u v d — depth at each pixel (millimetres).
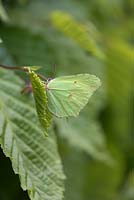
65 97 586
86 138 775
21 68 614
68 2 885
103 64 848
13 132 653
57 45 802
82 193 855
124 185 1040
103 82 826
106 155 791
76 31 762
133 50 866
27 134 660
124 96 902
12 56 782
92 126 789
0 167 774
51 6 863
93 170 888
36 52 791
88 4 927
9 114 667
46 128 584
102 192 910
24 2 838
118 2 1000
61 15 756
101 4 955
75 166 844
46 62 789
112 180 918
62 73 790
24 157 642
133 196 1047
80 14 886
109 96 898
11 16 816
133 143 962
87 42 763
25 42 791
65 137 746
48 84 592
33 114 675
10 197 784
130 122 937
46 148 661
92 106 806
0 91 681
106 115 898
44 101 581
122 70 886
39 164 647
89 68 812
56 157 660
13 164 622
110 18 988
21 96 683
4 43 786
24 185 618
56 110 586
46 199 622
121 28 1000
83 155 852
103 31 931
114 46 869
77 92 586
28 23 815
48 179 641
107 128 903
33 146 655
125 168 997
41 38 796
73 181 842
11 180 782
